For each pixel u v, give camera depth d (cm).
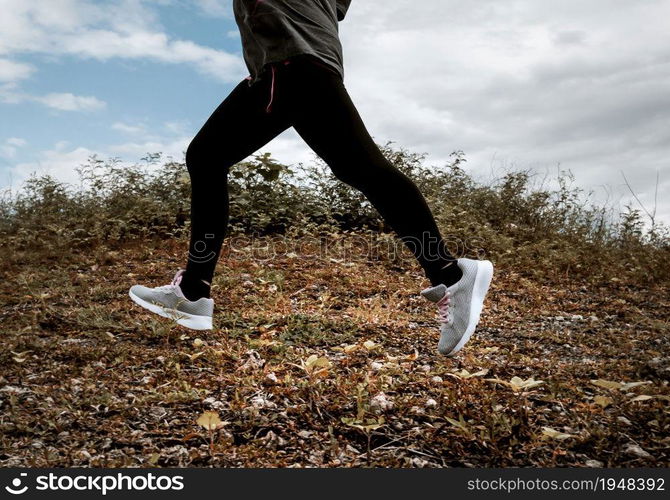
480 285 273
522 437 246
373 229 841
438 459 231
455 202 895
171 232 799
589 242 820
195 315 322
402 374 321
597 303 578
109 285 554
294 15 266
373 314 469
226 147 289
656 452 237
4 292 527
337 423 258
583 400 290
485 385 304
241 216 812
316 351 372
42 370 321
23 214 835
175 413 265
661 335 453
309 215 837
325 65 262
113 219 779
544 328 468
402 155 913
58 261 670
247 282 550
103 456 226
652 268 715
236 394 278
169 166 885
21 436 240
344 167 265
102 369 324
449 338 273
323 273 604
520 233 852
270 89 267
